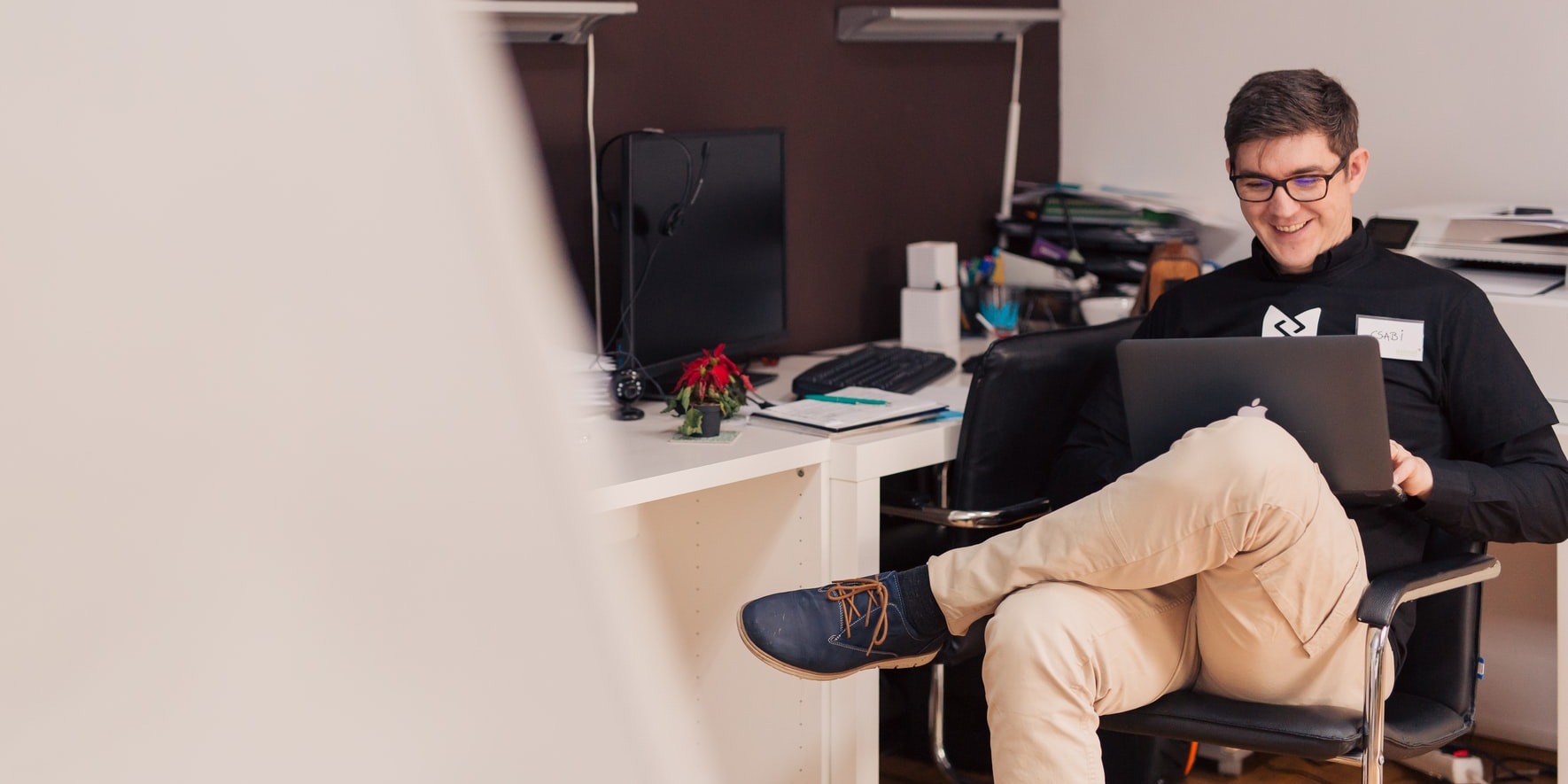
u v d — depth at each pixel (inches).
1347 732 63.7
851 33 113.2
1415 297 74.4
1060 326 118.1
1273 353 65.5
